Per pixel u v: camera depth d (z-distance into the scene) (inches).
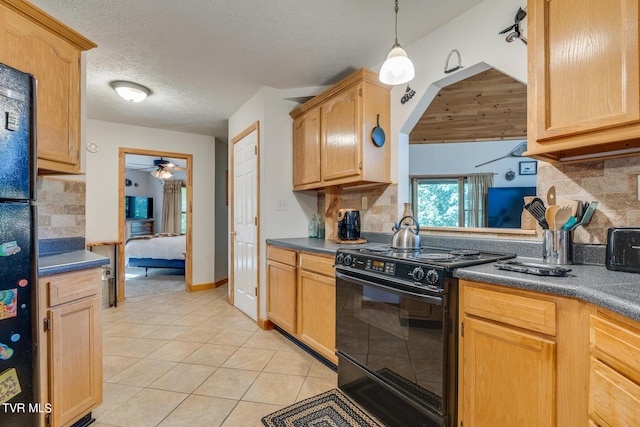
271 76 111.3
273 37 87.0
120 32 83.9
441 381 53.0
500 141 194.2
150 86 118.6
